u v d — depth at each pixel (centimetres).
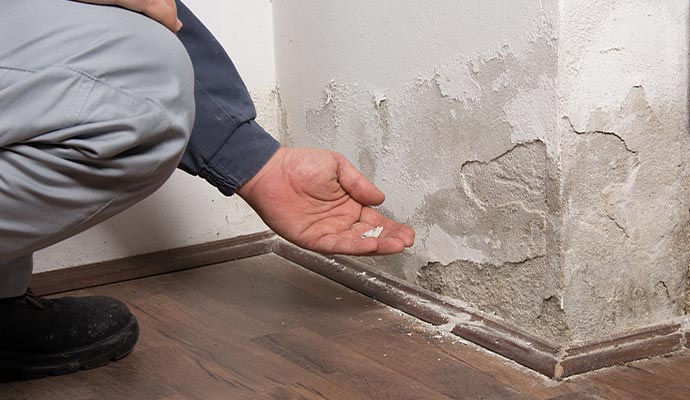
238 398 117
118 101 94
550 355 123
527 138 127
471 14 134
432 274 150
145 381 123
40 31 93
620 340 128
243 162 136
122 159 97
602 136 125
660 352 129
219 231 180
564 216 124
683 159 132
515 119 129
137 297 158
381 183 160
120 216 169
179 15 130
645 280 133
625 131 126
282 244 180
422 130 147
